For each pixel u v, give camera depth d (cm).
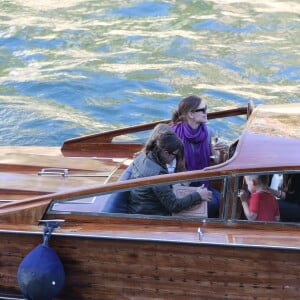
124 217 1930
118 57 4997
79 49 5184
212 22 5791
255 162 1889
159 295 1895
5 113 3956
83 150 2630
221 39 5428
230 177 1877
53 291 1861
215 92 4391
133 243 1864
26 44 5244
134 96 4288
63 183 2264
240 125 3753
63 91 4319
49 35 5434
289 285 1833
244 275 1842
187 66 4831
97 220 1939
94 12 6047
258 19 5906
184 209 1972
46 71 4672
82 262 1906
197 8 6159
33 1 6341
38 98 4241
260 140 1981
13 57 4984
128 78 4562
